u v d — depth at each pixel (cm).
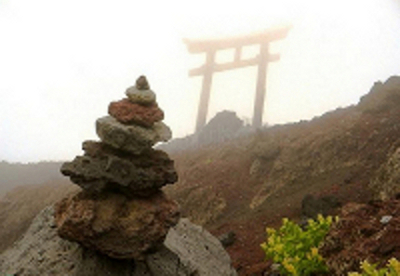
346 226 478
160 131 339
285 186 1207
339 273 411
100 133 325
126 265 347
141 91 333
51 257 374
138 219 322
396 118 1250
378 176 859
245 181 1358
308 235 483
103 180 315
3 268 418
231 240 906
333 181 1055
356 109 1576
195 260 474
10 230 1891
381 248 391
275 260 453
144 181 326
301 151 1339
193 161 1728
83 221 307
